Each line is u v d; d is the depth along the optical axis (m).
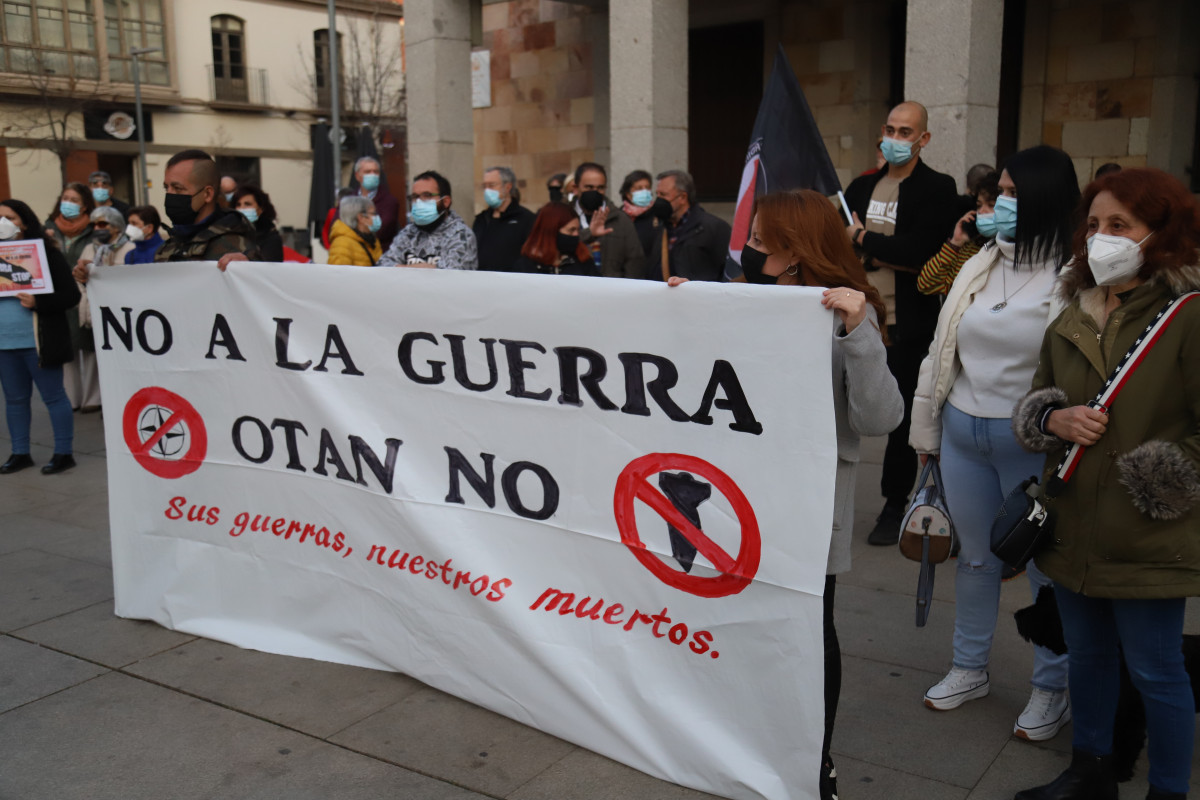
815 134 4.67
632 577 2.96
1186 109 8.05
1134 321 2.47
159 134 31.05
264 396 3.76
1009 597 4.27
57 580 4.75
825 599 2.73
